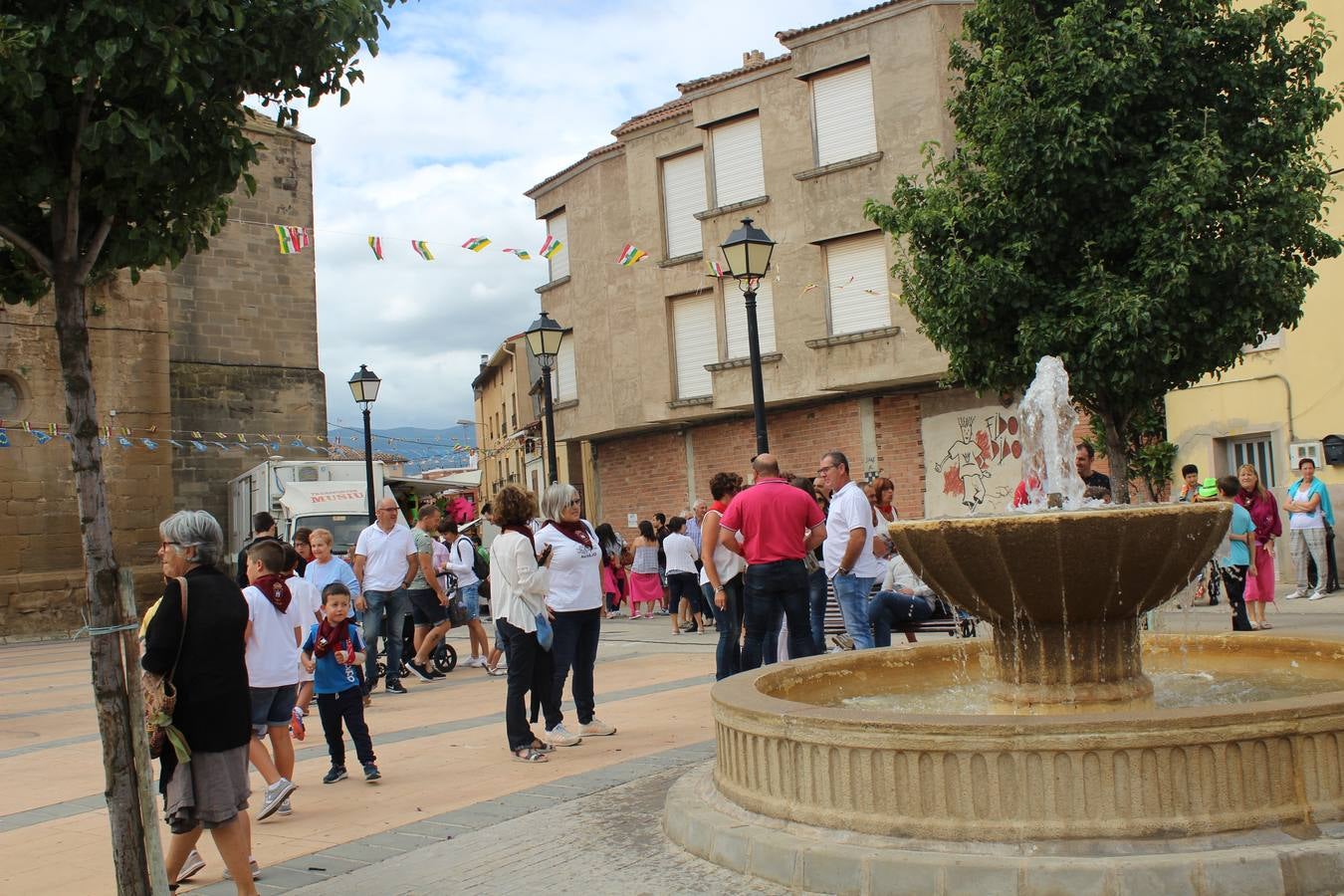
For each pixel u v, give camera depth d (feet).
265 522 39.45
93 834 23.76
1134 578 19.39
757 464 31.89
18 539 94.99
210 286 116.06
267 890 19.01
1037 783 15.71
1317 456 63.10
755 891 16.57
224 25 16.53
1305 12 65.67
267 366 118.52
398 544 44.19
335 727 27.35
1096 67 47.06
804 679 23.88
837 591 34.71
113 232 17.22
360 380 78.38
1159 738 15.48
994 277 49.19
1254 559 44.16
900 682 25.72
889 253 80.59
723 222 89.40
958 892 15.23
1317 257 49.57
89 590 15.69
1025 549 19.04
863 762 16.79
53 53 14.98
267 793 23.81
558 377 110.01
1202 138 47.03
